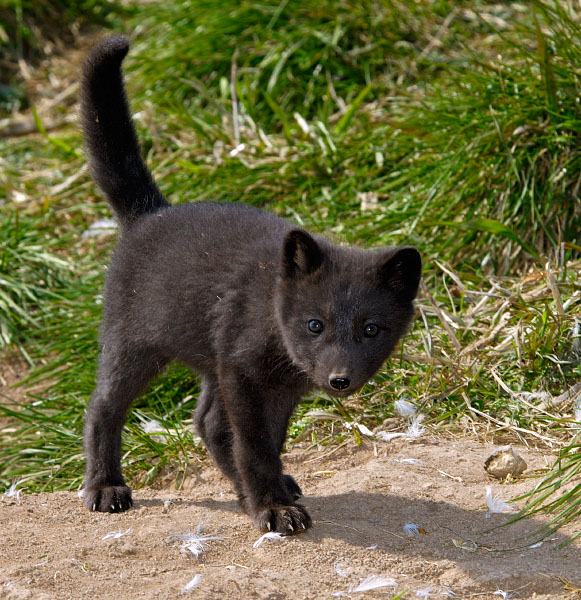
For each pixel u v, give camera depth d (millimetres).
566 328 11125
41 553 7531
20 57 23156
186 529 8086
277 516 7965
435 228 13781
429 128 14680
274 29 18938
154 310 9039
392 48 18188
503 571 7168
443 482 8992
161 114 18344
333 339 8031
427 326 11328
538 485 8555
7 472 12000
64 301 14680
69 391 13031
